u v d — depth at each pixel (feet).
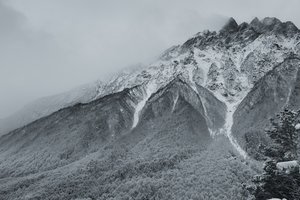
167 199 576.61
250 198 138.31
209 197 565.94
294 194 124.98
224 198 540.52
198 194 574.97
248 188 135.85
